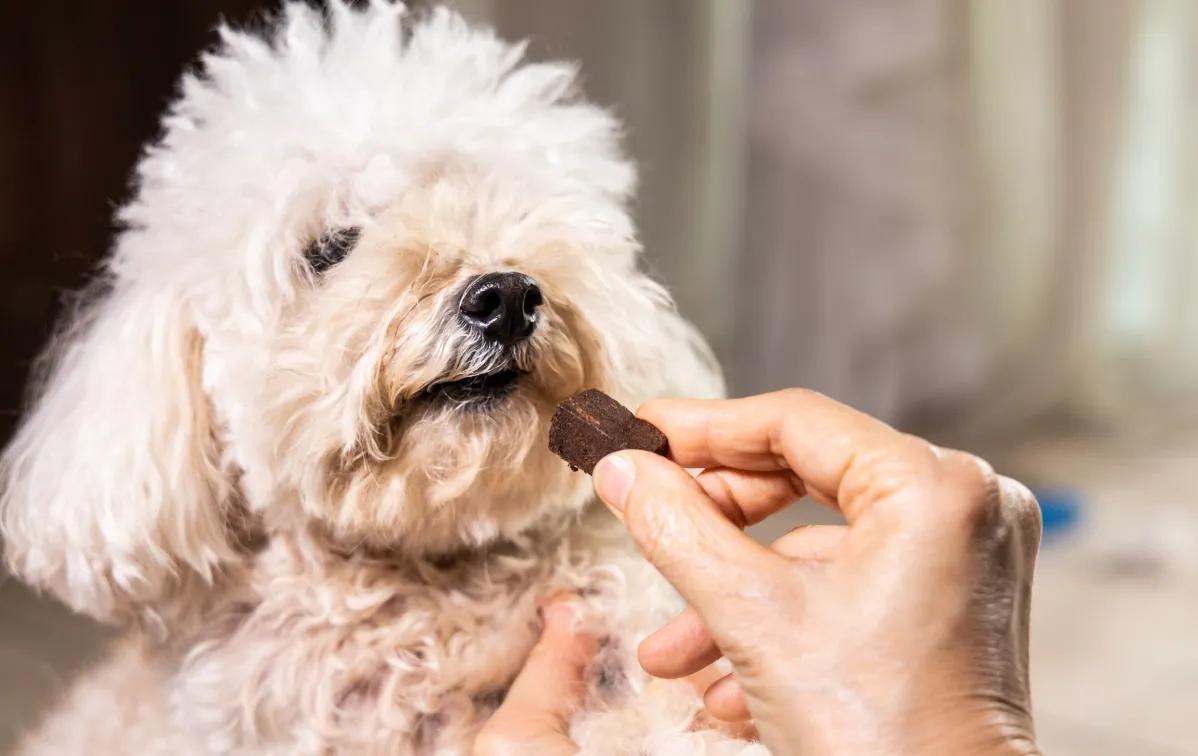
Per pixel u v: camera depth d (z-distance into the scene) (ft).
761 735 1.13
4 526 1.71
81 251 3.50
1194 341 4.66
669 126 3.82
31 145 3.44
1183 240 4.59
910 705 1.07
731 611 1.12
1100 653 2.34
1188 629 2.44
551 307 1.49
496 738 1.38
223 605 1.63
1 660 2.24
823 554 1.16
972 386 4.07
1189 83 4.52
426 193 1.57
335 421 1.46
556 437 1.34
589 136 1.74
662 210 3.83
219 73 1.73
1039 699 2.16
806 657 1.09
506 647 1.53
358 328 1.47
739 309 4.07
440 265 1.49
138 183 1.82
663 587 1.59
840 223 3.87
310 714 1.52
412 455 1.47
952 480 1.11
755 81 3.96
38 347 3.44
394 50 1.71
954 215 3.91
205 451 1.60
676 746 1.34
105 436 1.59
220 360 1.57
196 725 1.56
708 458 1.31
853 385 3.91
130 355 1.60
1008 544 1.11
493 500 1.52
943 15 3.79
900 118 3.82
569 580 1.59
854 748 1.07
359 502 1.50
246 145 1.60
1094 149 4.21
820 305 3.91
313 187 1.55
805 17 3.83
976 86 3.93
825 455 1.16
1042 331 4.21
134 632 1.71
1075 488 3.48
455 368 1.44
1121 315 4.60
